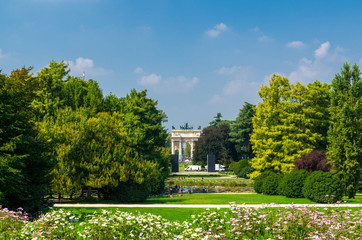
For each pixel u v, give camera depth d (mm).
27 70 22344
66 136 31000
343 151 33375
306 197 31078
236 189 47969
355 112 33844
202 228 11633
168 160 46969
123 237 10938
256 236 11242
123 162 32375
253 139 47969
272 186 37938
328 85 45750
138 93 45719
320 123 45219
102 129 33094
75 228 11062
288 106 45906
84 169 31109
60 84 48969
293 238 10891
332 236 10859
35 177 21531
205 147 101312
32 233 10359
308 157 37000
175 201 32781
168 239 10891
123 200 31406
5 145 18562
